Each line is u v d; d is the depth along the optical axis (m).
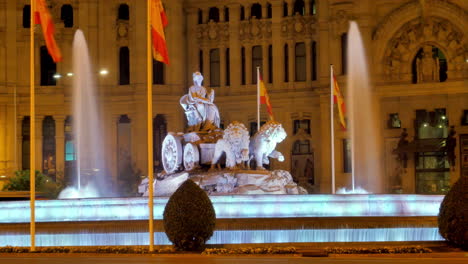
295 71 89.50
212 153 46.97
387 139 83.12
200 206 35.03
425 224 37.72
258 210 40.41
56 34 91.06
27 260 31.41
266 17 90.56
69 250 35.03
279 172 46.69
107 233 38.25
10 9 91.69
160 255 33.28
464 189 34.56
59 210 41.88
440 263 28.61
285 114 89.19
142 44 89.56
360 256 31.97
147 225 38.22
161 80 90.56
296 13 88.88
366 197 40.78
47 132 92.00
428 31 82.62
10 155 90.38
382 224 37.53
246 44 90.75
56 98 90.88
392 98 83.31
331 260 30.25
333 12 83.75
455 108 81.62
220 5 91.81
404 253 32.81
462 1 80.94
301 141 88.56
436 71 82.81
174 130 89.50
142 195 48.66
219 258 31.47
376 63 83.12
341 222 37.62
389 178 82.88
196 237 34.97
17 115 91.50
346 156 83.25
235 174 45.44
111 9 91.00
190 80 92.25
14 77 91.50
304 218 37.75
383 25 83.00
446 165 82.12
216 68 92.31
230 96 91.19
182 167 47.59
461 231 34.19
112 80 90.69
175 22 90.12
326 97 84.12
